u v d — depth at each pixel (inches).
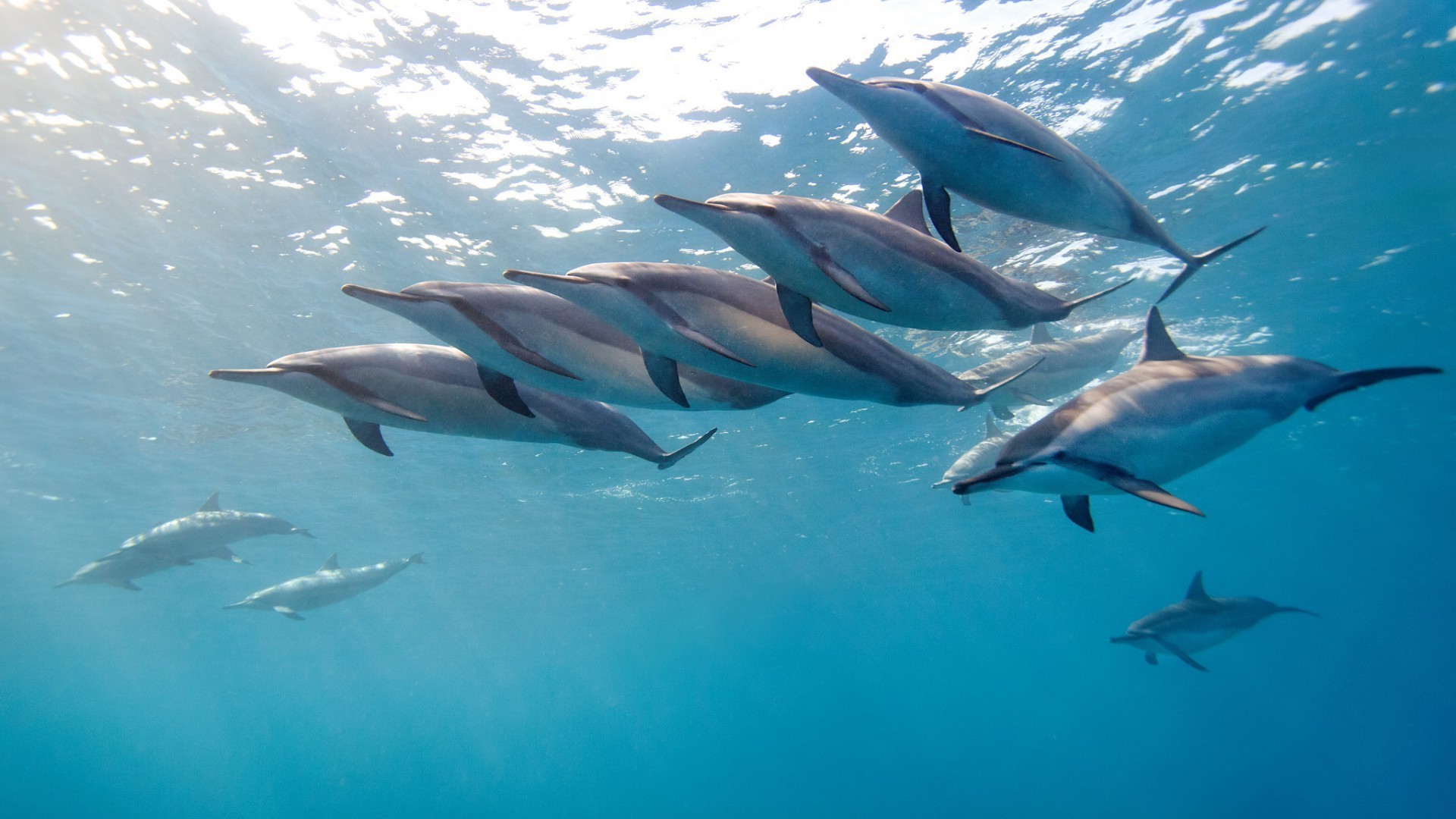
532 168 358.3
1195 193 413.4
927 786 2145.7
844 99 118.4
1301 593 2615.7
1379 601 2765.7
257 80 307.1
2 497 793.6
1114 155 374.0
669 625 2203.5
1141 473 127.0
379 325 503.5
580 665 3142.2
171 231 397.7
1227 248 138.4
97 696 3122.5
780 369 128.6
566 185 369.4
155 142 337.7
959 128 115.3
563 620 1946.4
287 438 679.7
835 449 840.9
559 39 295.7
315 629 1715.1
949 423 781.9
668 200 110.0
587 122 331.9
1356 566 2096.5
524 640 2263.8
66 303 456.8
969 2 290.5
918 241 124.8
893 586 1843.0
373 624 1724.9
